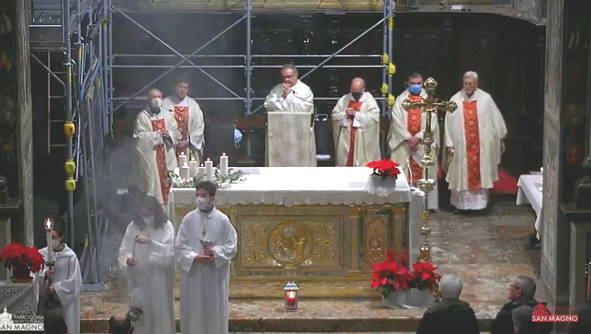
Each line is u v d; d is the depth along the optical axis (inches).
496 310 567.2
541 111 758.5
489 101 730.8
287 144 700.7
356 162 713.6
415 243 598.2
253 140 751.1
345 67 746.2
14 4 529.3
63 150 656.4
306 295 582.9
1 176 537.3
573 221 553.6
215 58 757.3
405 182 585.6
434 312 402.3
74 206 657.0
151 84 726.5
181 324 524.4
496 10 805.2
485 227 703.7
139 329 523.8
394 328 557.3
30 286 474.9
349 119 713.0
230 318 556.4
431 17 756.0
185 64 755.4
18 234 542.6
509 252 657.6
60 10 616.7
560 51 554.9
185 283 519.8
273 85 766.5
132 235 519.8
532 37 746.8
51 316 391.9
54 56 650.8
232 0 761.0
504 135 732.0
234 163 754.2
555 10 568.1
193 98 754.2
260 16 753.6
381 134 748.6
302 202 572.7
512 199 757.3
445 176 746.2
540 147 761.0
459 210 733.3
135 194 679.1
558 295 566.9
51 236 483.5
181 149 697.0
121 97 745.0
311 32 757.9
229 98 738.2
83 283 600.4
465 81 729.6
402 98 725.9
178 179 581.3
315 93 767.1
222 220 518.3
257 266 584.1
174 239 524.4
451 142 729.6
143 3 761.0
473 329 401.4
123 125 743.1
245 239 581.3
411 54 764.0
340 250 583.2
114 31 748.6
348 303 577.3
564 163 560.1
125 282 597.9
